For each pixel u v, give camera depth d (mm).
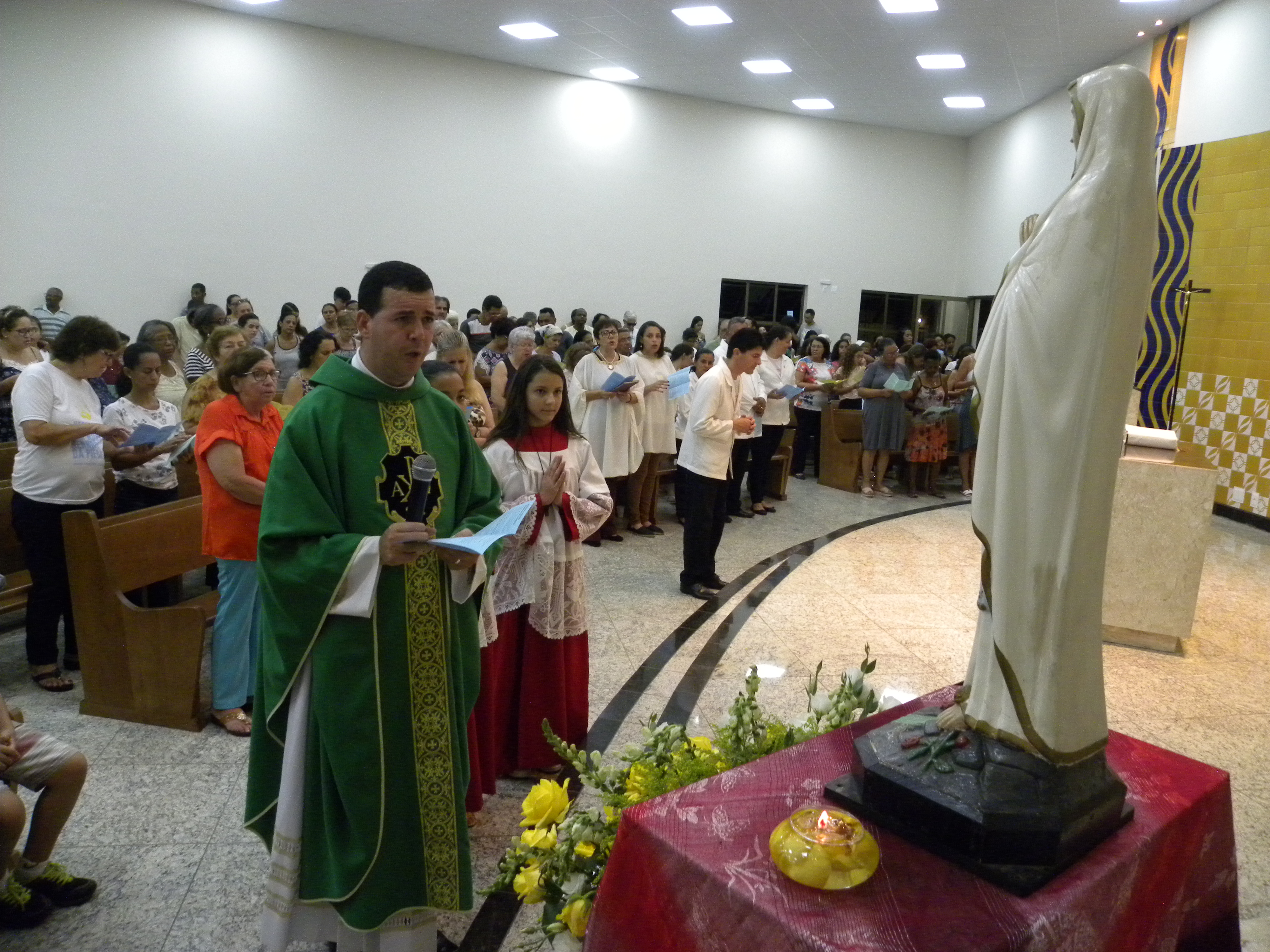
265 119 11609
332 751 1888
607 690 3689
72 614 3742
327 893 1932
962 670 4059
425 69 12516
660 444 6656
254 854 2525
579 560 2963
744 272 15523
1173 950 1547
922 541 6652
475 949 2170
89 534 3170
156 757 3043
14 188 10281
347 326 7355
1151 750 1709
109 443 3973
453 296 13219
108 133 10703
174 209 11203
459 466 2141
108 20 10539
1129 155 1217
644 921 1374
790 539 6621
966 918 1181
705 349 8461
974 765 1340
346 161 12195
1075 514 1253
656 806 1442
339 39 11914
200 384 4352
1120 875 1314
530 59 12805
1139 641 4398
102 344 3682
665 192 14609
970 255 16469
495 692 2768
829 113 15250
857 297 16469
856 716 2047
